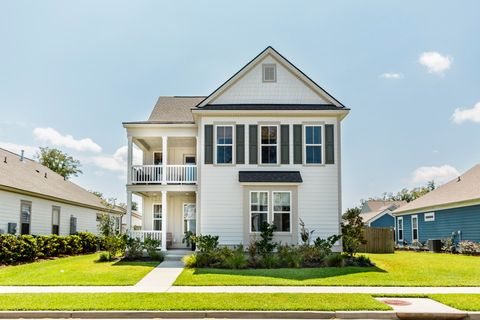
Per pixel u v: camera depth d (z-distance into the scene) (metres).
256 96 21.50
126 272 15.98
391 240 25.83
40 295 11.55
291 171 20.47
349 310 9.95
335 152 20.58
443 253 25.59
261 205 20.16
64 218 28.19
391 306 10.46
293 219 19.98
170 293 11.80
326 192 20.30
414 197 70.31
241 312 9.77
